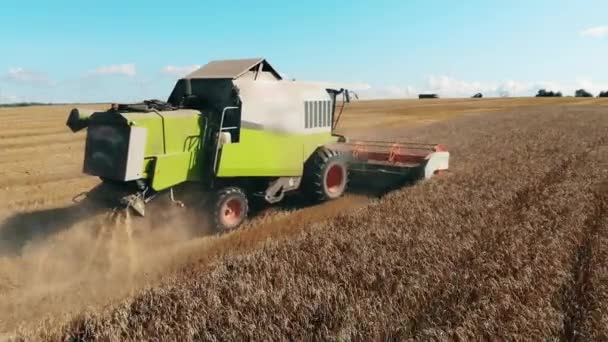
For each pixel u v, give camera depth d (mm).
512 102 78125
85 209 8523
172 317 5320
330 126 11312
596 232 7980
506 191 10656
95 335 5000
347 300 5555
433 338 4785
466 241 7266
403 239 7344
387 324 5090
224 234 8727
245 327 5027
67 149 20719
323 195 10820
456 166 14461
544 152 17875
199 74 9766
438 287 5859
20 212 10102
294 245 7285
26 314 5891
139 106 8617
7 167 16094
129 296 6062
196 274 6582
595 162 15328
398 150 12703
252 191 9953
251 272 6367
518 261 6445
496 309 5270
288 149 10078
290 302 5461
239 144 8984
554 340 4805
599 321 5016
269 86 9664
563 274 6156
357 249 6980
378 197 11438
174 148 8312
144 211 8023
